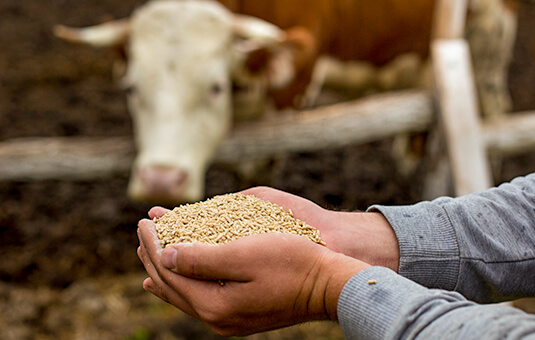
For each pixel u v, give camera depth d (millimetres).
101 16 7906
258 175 3738
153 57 2896
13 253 3529
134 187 2836
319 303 1063
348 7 3633
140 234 1258
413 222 1227
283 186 4383
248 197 1380
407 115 3377
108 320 3039
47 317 3049
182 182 2795
